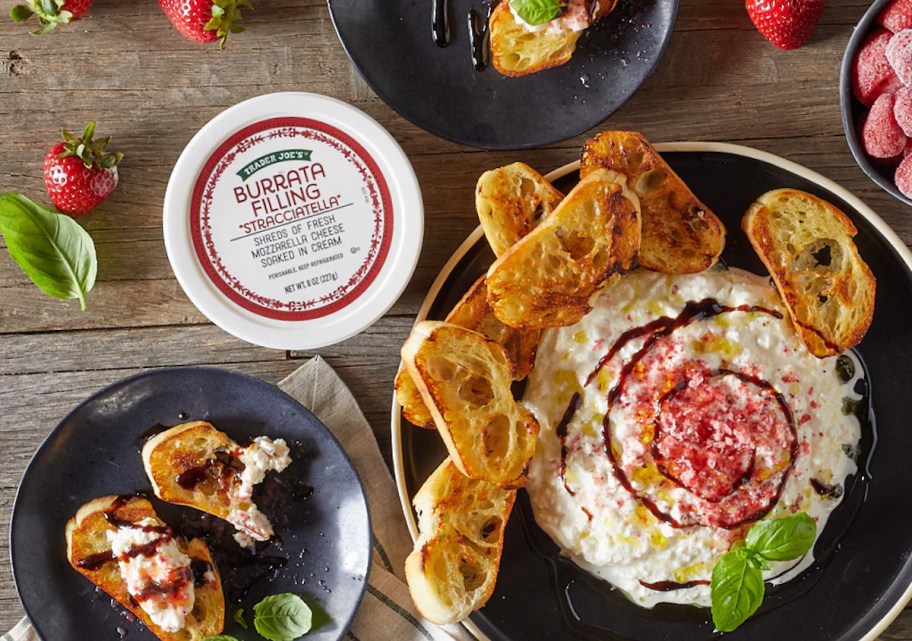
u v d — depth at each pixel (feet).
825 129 2.29
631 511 2.16
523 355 2.18
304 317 2.21
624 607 2.22
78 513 2.23
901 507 2.22
